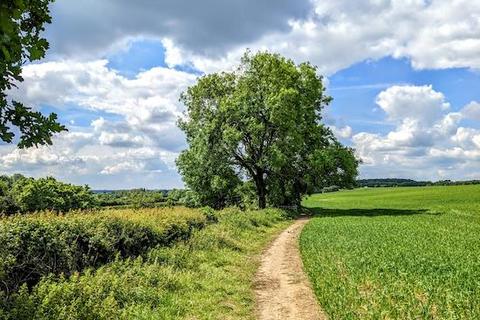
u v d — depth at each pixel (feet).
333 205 299.17
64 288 37.06
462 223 135.64
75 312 33.86
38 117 19.39
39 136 19.42
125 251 60.90
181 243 73.92
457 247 83.05
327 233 106.42
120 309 39.91
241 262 69.97
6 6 11.31
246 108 177.37
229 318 42.11
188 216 91.76
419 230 113.50
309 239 94.12
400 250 77.56
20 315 30.66
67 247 47.98
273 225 134.10
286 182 217.77
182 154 194.59
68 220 52.75
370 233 106.22
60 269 47.06
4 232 42.27
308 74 201.87
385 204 281.13
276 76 188.75
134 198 204.03
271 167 182.50
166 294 46.47
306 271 62.69
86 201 202.69
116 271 51.57
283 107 175.83
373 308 40.81
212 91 193.16
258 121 182.29
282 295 51.39
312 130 205.77
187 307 43.55
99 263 53.52
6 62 17.15
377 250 77.05
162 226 73.72
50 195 187.83
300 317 43.19
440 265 62.54
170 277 51.21
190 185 196.95
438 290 46.98
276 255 79.30
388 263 63.31
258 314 44.19
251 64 192.95
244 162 188.55
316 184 209.97
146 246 66.49
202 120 190.49
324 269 60.34
